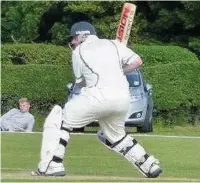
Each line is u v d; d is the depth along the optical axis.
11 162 37.81
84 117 31.11
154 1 100.56
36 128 77.00
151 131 68.12
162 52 87.56
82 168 35.81
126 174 33.38
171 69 76.56
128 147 31.97
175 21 99.50
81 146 48.47
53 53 90.88
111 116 31.27
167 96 76.44
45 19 109.38
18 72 79.50
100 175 32.66
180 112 77.00
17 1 111.50
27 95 79.25
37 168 33.94
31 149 44.97
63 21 104.94
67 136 31.36
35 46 91.38
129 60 31.48
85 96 30.94
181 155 43.34
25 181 28.89
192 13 96.94
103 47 31.36
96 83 30.94
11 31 111.31
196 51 98.62
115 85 30.97
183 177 32.50
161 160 40.31
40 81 79.31
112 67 31.14
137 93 66.31
